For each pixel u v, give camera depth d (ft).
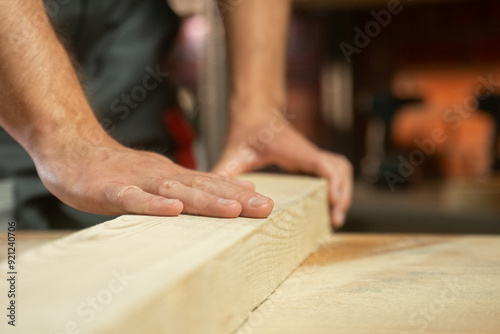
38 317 1.08
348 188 3.65
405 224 6.45
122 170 2.32
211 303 1.48
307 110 8.01
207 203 2.06
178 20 4.82
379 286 2.17
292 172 3.85
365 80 7.81
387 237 3.27
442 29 7.47
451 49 7.47
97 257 1.49
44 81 2.41
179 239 1.70
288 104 8.04
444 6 7.41
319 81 7.90
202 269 1.41
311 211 2.96
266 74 3.90
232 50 3.91
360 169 7.92
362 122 7.90
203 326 1.43
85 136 2.48
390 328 1.68
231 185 2.23
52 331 1.05
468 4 7.30
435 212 6.37
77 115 2.50
